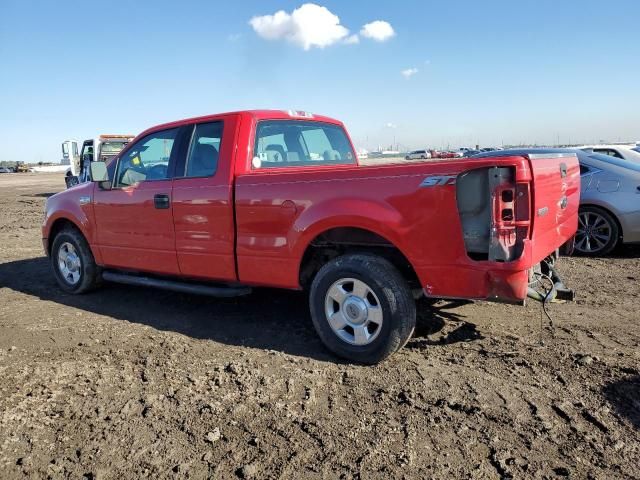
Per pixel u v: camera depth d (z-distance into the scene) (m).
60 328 4.76
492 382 3.38
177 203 4.64
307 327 4.59
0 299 5.88
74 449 2.79
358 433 2.86
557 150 7.52
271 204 4.02
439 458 2.62
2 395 3.42
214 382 3.53
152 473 2.57
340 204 3.65
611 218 7.00
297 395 3.31
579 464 2.53
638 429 2.79
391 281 3.56
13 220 14.43
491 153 7.88
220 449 2.76
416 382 3.42
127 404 3.26
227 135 4.41
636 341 3.99
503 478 2.45
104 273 5.66
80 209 5.67
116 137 18.42
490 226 3.15
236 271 4.35
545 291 3.81
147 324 4.81
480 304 4.95
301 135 5.20
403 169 3.41
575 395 3.18
